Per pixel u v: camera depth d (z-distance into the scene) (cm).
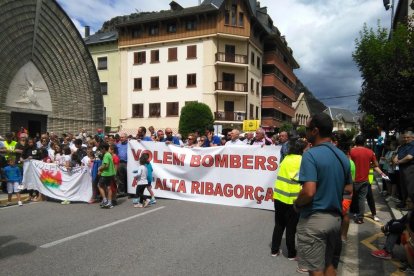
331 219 326
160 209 860
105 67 4441
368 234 685
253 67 4191
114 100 4356
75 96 2683
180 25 3919
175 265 488
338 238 341
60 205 931
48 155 1125
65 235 629
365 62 1380
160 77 4044
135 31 4188
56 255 525
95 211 842
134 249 553
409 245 488
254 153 883
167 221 736
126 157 1075
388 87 1040
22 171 1052
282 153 672
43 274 455
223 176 921
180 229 673
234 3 3838
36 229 671
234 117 3856
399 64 1016
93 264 489
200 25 3825
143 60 4147
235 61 3878
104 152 916
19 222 730
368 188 774
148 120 4103
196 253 538
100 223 718
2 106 2175
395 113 1087
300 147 538
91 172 962
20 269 472
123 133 1105
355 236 670
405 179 793
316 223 325
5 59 2153
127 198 1030
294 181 516
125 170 1072
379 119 1212
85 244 577
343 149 754
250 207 885
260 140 966
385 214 865
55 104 2544
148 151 1023
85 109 2769
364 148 758
